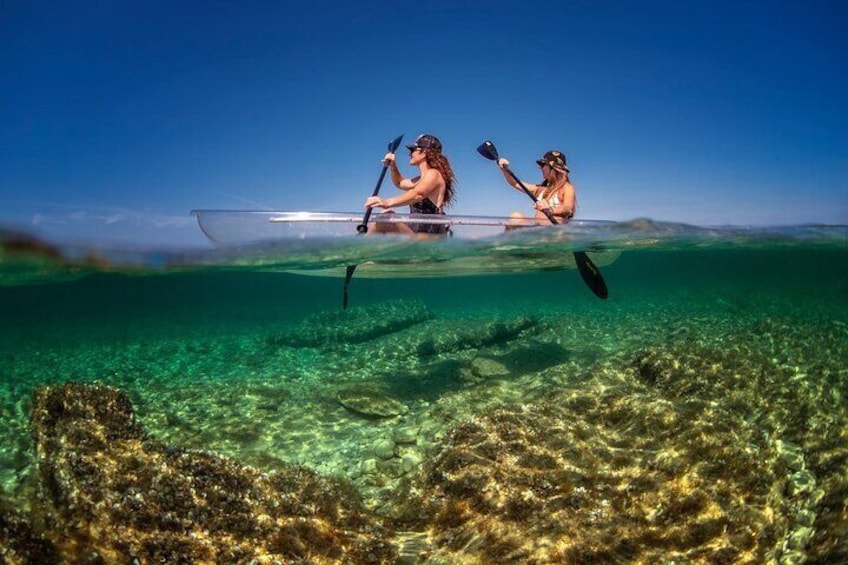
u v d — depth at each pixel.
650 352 6.85
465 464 4.10
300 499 3.62
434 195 7.13
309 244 6.89
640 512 3.50
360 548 3.29
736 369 6.32
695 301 19.53
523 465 4.03
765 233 10.64
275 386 8.05
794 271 33.81
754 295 21.86
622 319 13.74
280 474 3.95
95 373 9.74
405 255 7.95
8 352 12.95
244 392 7.60
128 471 3.52
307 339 11.79
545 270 9.42
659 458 4.05
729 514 3.41
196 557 2.90
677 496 3.60
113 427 4.33
